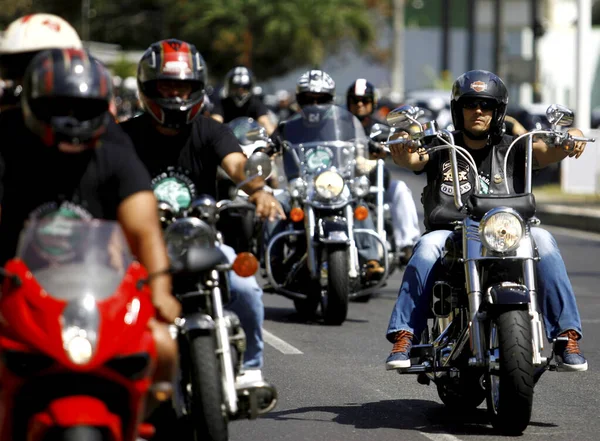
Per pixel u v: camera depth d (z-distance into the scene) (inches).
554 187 2500.0
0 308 430.6
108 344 419.2
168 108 607.5
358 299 1202.0
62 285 430.6
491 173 681.6
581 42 2325.3
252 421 687.7
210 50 5457.7
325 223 1027.9
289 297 1074.1
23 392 426.0
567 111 671.8
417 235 1196.5
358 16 5516.7
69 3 5556.1
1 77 603.2
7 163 490.0
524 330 613.6
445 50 6958.7
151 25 5600.4
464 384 676.7
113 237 453.1
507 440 639.8
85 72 458.3
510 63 3277.6
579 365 634.2
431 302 669.3
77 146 463.8
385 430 664.4
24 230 452.8
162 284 477.1
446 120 3794.3
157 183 631.8
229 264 546.3
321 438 646.5
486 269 637.3
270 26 5260.8
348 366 860.0
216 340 558.3
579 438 646.5
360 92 1252.5
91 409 418.9
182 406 558.3
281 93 5310.0
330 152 1068.5
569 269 1437.0
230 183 1041.5
